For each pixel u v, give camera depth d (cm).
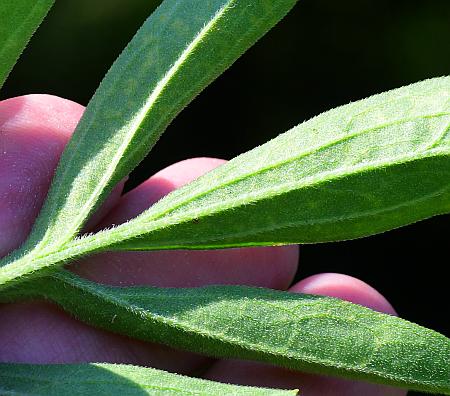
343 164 24
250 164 25
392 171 24
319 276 28
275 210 24
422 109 24
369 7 51
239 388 24
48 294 25
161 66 25
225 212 25
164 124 25
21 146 27
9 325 26
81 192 25
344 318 24
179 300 25
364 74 50
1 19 25
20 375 24
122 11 50
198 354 26
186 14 26
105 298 25
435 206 24
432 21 50
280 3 25
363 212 24
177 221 25
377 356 24
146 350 26
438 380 24
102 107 26
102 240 25
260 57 51
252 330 24
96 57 49
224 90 50
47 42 49
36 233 25
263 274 27
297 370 25
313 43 51
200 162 28
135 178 48
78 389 24
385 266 47
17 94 48
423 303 46
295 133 25
